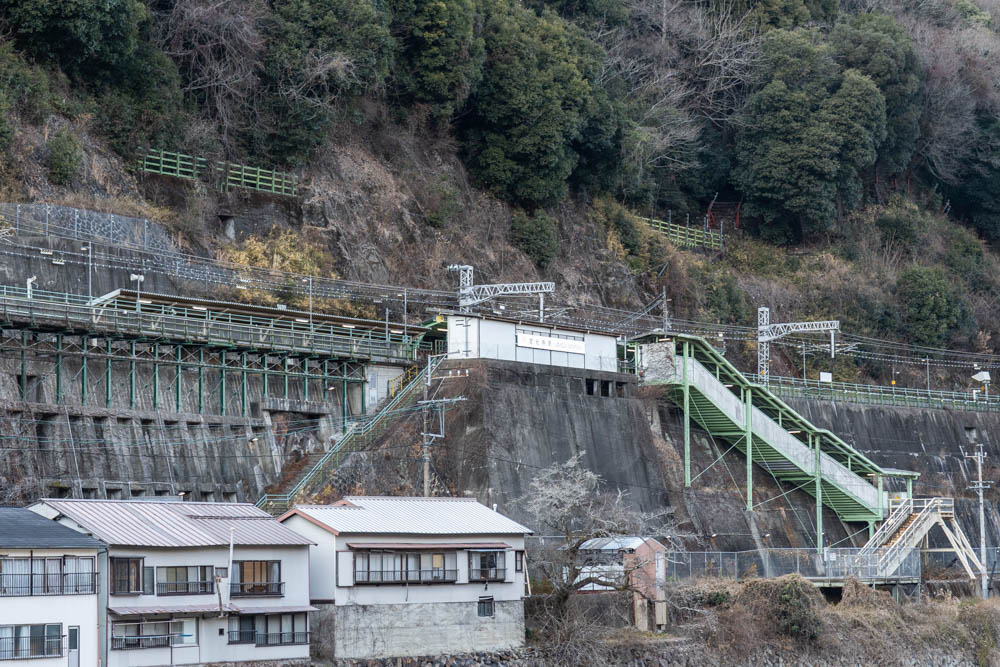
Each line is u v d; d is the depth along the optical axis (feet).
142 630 141.90
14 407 167.94
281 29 260.21
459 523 173.68
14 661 132.16
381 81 270.67
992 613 221.87
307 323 217.15
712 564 209.56
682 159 369.30
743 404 248.11
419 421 210.18
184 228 228.02
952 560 253.44
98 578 139.23
